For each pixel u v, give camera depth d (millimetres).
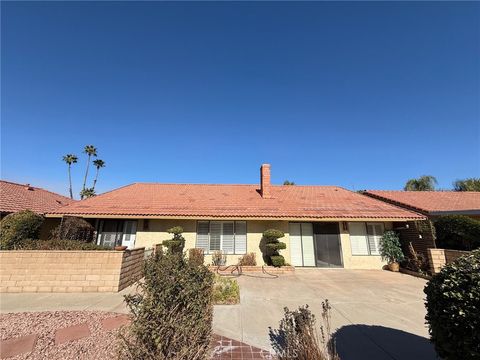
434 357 4992
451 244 13734
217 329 6254
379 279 12492
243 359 4848
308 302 8578
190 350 3260
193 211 15641
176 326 3264
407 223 15414
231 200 17938
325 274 13680
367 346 5453
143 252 11969
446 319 3756
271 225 16047
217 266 14453
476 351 3357
